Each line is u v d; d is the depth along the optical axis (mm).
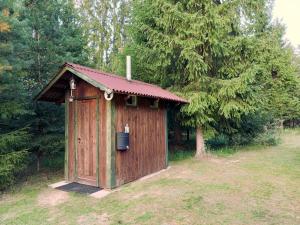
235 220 4215
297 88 23203
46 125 8695
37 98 7422
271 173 7363
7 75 6184
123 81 7508
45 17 9320
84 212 4832
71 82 6875
